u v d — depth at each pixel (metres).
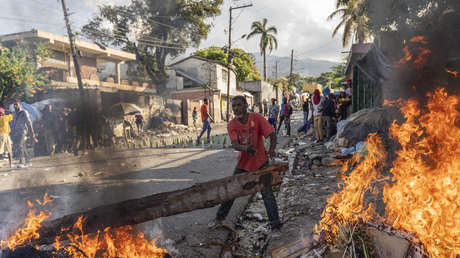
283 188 4.49
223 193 2.37
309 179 4.86
